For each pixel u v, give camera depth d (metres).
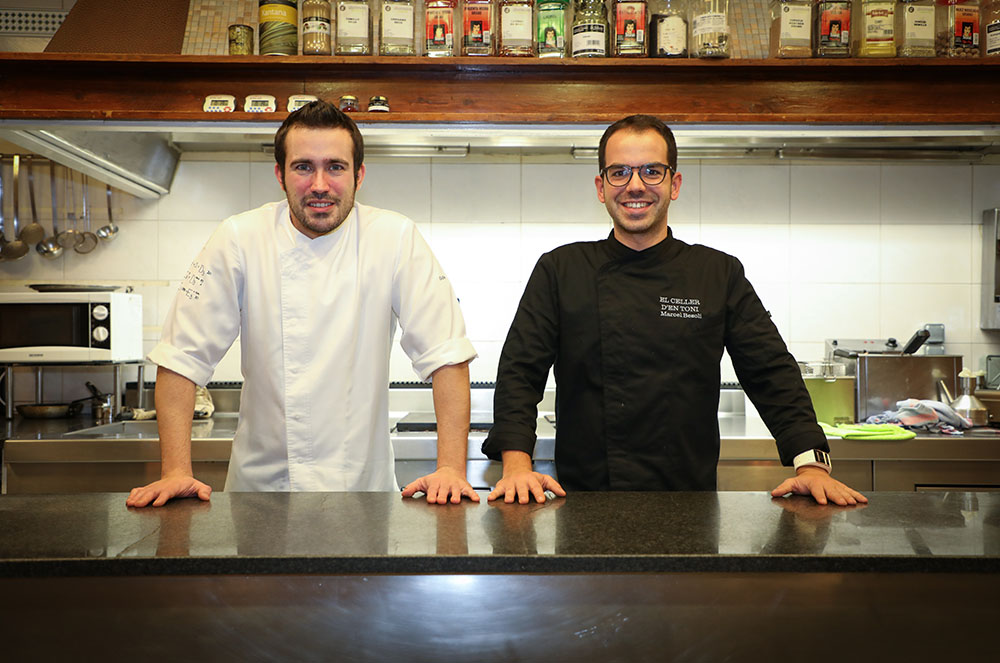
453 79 2.03
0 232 2.79
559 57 1.99
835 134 2.06
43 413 2.63
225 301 1.31
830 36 1.99
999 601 0.80
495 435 1.19
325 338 1.32
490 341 2.85
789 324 2.87
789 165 2.86
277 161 1.23
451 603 0.80
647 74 2.03
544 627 0.80
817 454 1.14
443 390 1.28
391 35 2.01
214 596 0.79
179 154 2.82
